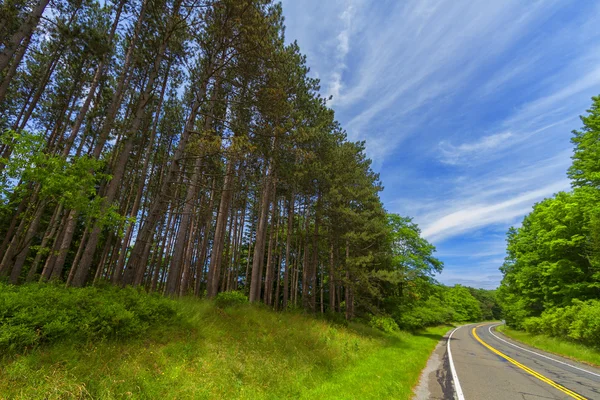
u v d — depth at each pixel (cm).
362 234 2019
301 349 989
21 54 1181
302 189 2027
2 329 461
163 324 783
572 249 2402
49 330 512
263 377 685
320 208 2075
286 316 1485
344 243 2423
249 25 1045
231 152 1061
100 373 491
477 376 985
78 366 483
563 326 2053
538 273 2850
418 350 1571
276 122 1339
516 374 1052
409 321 2688
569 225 2391
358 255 2341
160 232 2575
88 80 1755
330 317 1994
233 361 715
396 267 2730
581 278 2336
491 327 5216
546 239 2575
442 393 755
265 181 1823
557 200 2573
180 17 1138
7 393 383
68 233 1070
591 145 2152
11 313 498
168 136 2359
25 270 2064
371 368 927
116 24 1302
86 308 632
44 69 1775
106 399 431
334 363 943
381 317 2431
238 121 1338
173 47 1275
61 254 1071
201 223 2922
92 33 1214
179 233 1319
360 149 2588
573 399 749
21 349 484
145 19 1265
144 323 718
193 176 1530
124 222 929
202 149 1084
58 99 1817
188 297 1234
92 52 1249
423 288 3011
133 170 2375
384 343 1652
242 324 1062
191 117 1142
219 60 1207
